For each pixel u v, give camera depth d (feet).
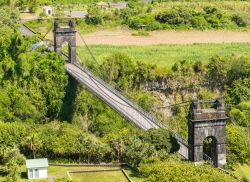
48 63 629.10
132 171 465.88
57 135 508.53
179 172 377.71
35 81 621.31
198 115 447.83
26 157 497.87
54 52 645.10
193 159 449.89
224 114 452.76
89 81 602.03
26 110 609.42
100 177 458.09
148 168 420.36
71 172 468.34
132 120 512.63
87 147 488.85
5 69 622.54
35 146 494.18
